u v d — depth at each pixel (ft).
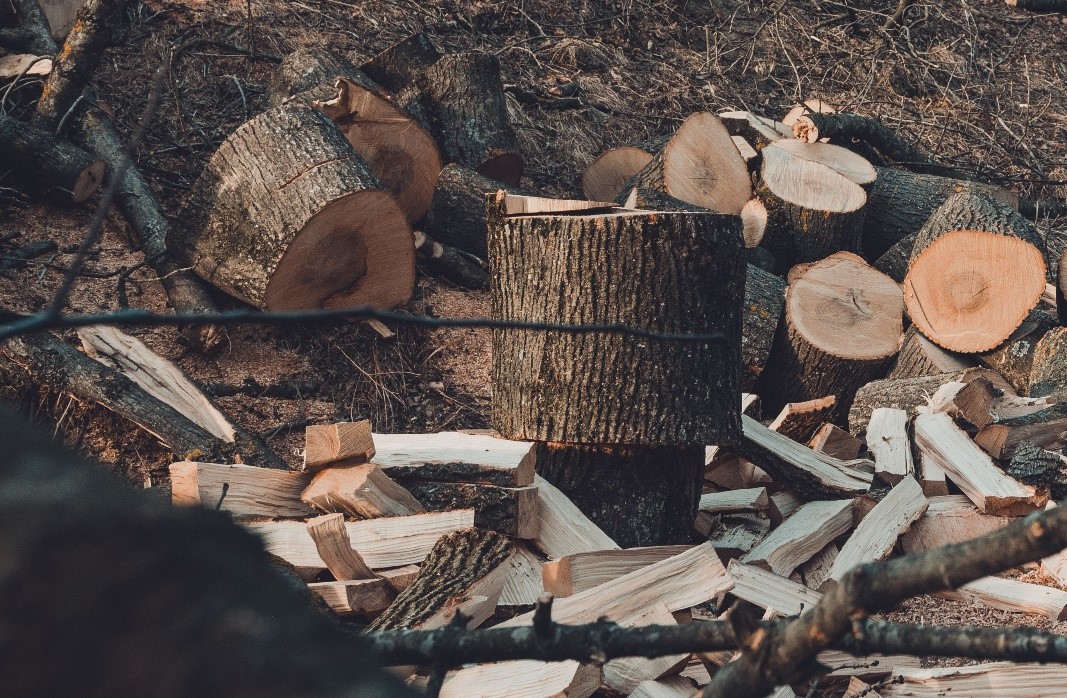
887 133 29.96
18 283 18.30
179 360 18.04
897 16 37.88
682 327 13.14
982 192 26.94
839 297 21.02
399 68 25.80
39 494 1.42
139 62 24.85
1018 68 41.06
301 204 17.71
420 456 12.52
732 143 24.94
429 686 4.21
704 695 3.76
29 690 1.34
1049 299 23.36
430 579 10.46
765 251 24.66
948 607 13.24
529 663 8.94
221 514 1.67
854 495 15.11
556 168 29.76
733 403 13.78
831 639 3.38
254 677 1.41
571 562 11.04
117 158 20.70
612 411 13.21
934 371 20.59
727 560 14.37
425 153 22.75
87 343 15.83
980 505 15.20
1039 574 14.24
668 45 36.40
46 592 1.36
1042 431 16.84
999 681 10.05
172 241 18.84
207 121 24.48
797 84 35.37
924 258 20.90
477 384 19.92
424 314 20.98
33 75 21.72
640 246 13.00
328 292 19.01
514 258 13.67
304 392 18.31
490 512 12.15
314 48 23.98
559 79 32.68
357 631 10.15
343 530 10.95
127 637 1.39
